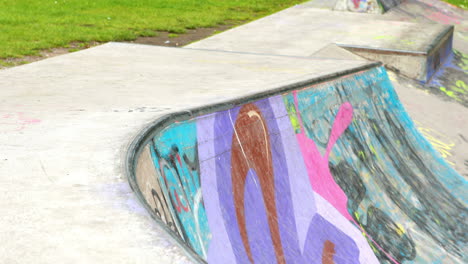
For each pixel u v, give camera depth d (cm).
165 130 383
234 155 447
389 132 790
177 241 219
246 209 421
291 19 1562
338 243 484
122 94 527
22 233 218
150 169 337
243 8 1881
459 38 1816
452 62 1445
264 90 547
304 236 457
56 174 283
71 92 534
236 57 856
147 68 714
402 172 722
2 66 856
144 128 361
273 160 501
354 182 607
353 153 654
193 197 372
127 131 359
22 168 291
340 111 689
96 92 536
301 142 561
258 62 821
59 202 249
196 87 586
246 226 407
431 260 557
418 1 2188
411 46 1213
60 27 1234
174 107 446
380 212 597
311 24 1486
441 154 877
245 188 438
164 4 1762
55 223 228
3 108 447
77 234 219
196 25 1480
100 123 387
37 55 961
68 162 301
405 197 668
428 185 736
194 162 397
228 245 369
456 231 654
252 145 480
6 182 271
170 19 1514
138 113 421
